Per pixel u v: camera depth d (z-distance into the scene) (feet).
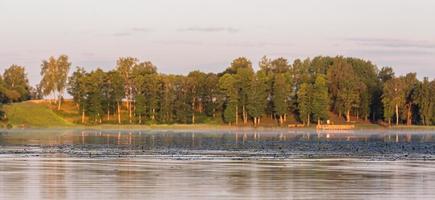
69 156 287.28
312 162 255.91
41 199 146.00
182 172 208.03
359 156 299.38
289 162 255.50
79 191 158.92
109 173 203.51
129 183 175.52
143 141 469.98
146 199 146.51
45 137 542.98
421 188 166.30
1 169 215.92
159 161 257.55
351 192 158.61
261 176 195.83
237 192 158.10
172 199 146.82
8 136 563.48
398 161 263.90
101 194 153.79
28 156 285.02
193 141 476.54
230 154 310.65
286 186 170.30
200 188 165.37
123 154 305.73
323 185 172.55
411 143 461.37
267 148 375.45
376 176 196.34
